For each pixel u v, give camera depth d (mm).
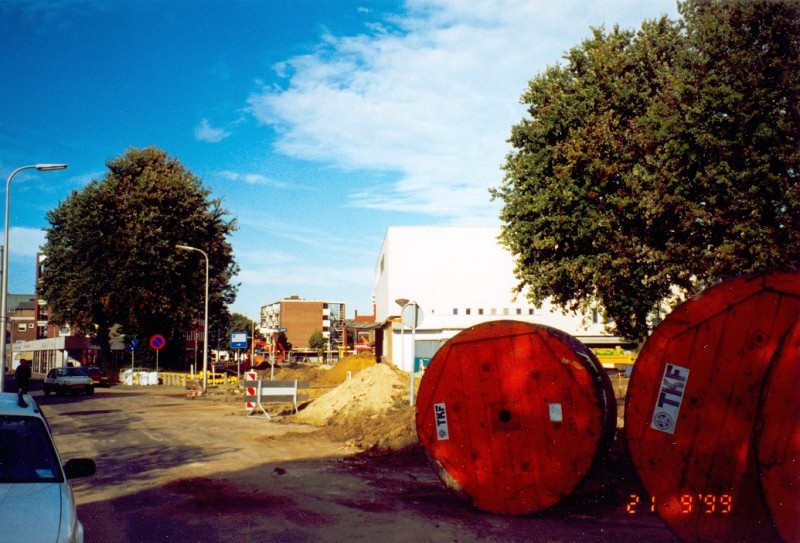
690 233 18375
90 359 71750
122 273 47125
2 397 6848
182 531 7656
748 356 6531
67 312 50469
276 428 18422
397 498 9406
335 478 10922
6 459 5719
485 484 8508
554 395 8211
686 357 6840
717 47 16688
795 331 5926
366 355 55906
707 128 16719
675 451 6809
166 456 13281
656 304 24859
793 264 16141
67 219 49750
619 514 8383
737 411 6547
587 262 23062
